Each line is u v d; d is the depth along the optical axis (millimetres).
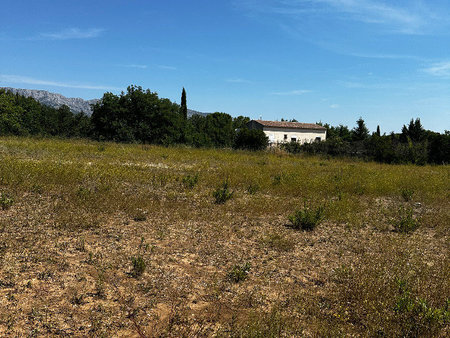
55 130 38719
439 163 29922
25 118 35156
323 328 3604
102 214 7273
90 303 3836
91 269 4680
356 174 17328
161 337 3354
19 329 3232
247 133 34781
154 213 7777
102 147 21828
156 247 5762
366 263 5570
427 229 8352
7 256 4723
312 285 4797
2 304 3592
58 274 4418
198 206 8836
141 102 31875
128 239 6031
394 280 4762
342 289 4551
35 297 3820
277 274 5105
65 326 3371
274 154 29672
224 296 4305
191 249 5840
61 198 8125
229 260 5520
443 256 6293
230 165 18344
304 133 52219
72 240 5664
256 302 4191
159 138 32469
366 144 32125
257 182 12641
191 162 19062
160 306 3947
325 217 8562
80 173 10859
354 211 9469
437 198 12070
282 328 3592
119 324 3504
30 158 14375
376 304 4164
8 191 8195
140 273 4645
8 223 6055
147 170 14031
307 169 18703
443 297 4410
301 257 5879
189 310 3916
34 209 7074
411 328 3648
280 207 9312
